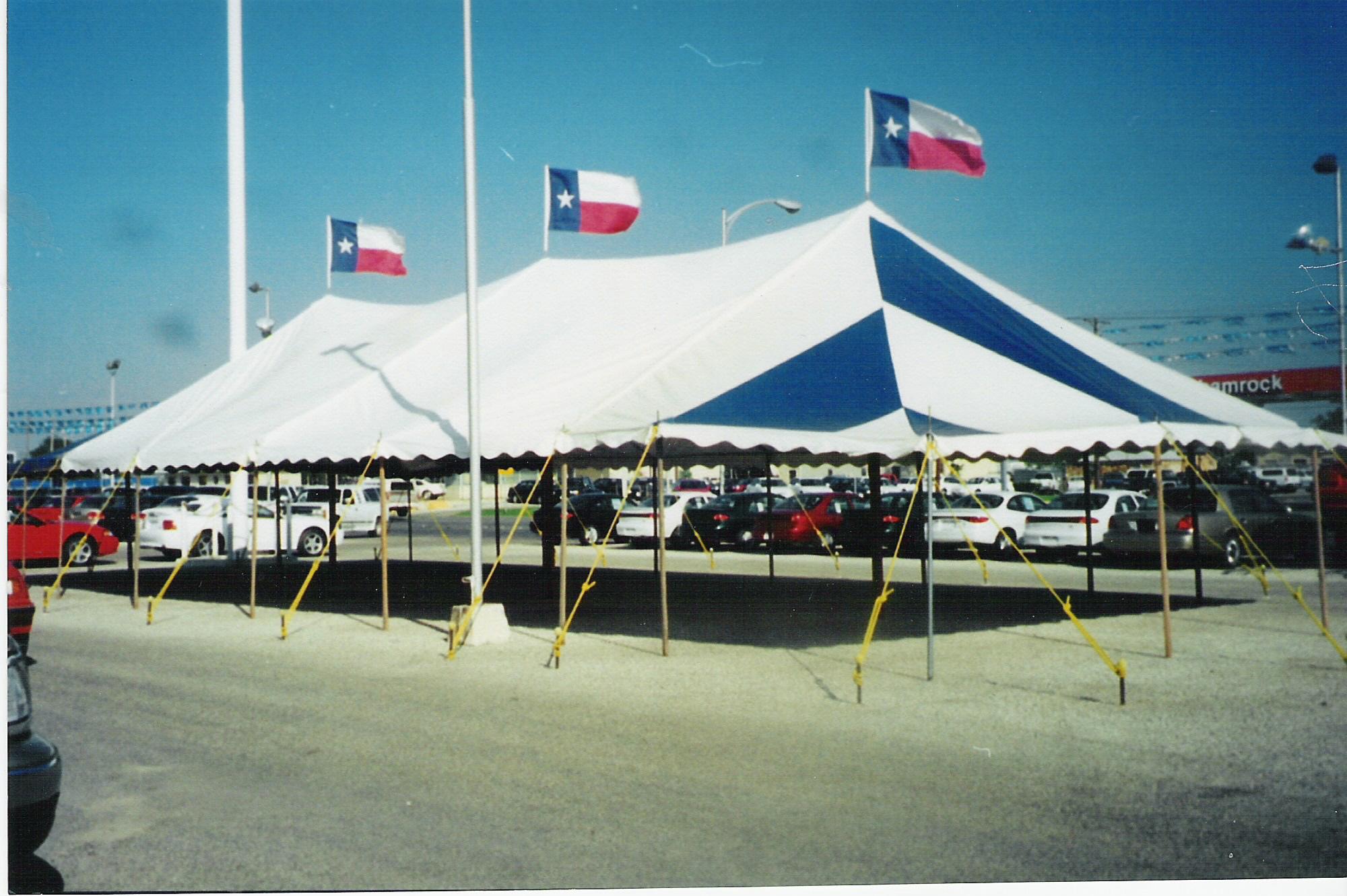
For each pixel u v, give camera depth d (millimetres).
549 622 13758
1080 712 8336
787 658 10891
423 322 17281
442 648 11789
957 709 8508
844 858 5402
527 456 12570
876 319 12859
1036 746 7402
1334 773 6695
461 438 12070
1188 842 5562
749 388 11500
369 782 6746
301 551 27062
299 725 8234
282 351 19422
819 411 11164
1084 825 5840
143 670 10641
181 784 6727
